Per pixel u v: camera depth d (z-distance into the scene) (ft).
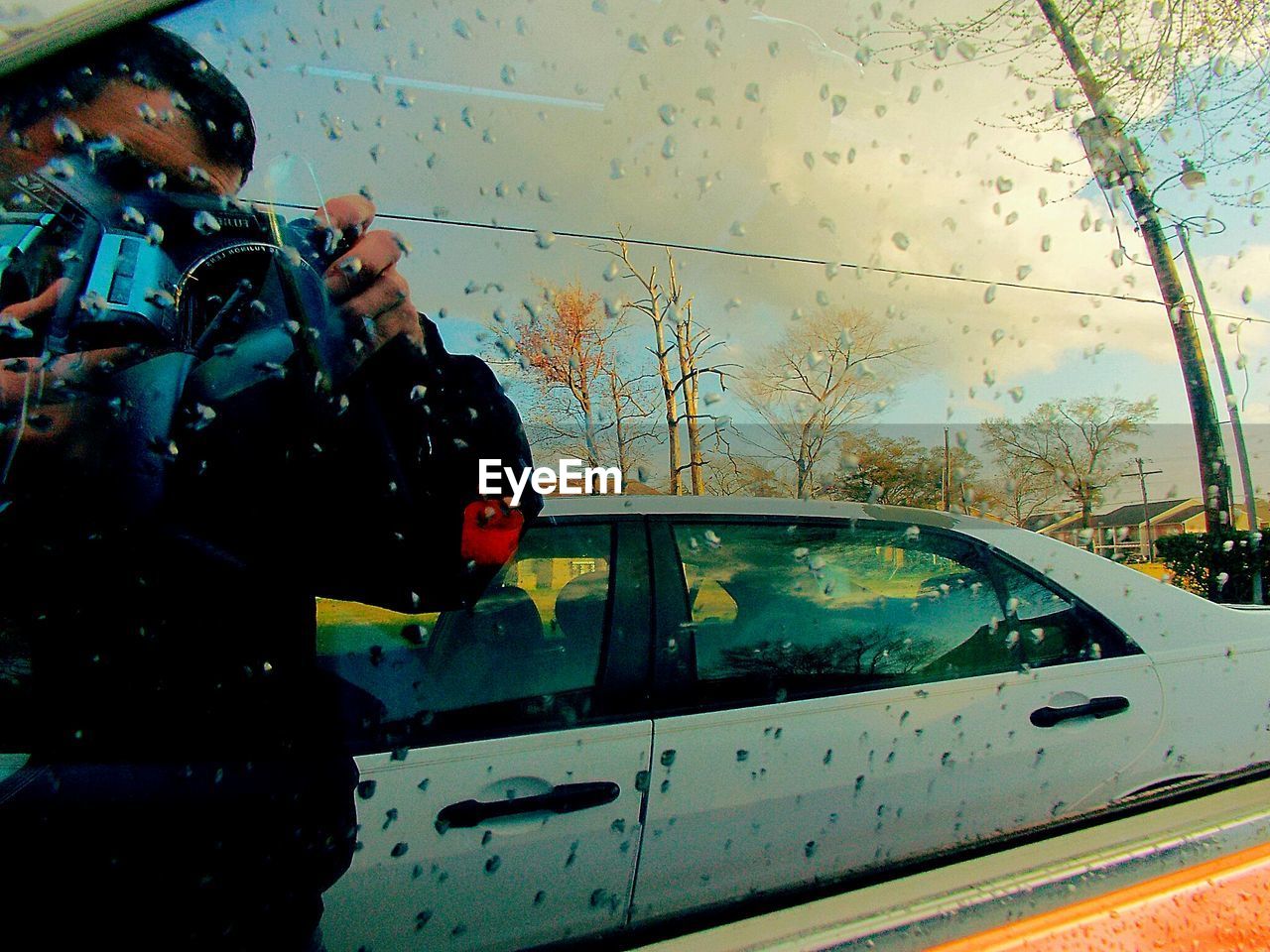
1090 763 4.33
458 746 3.46
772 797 3.75
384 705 3.45
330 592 3.08
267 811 2.85
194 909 2.64
